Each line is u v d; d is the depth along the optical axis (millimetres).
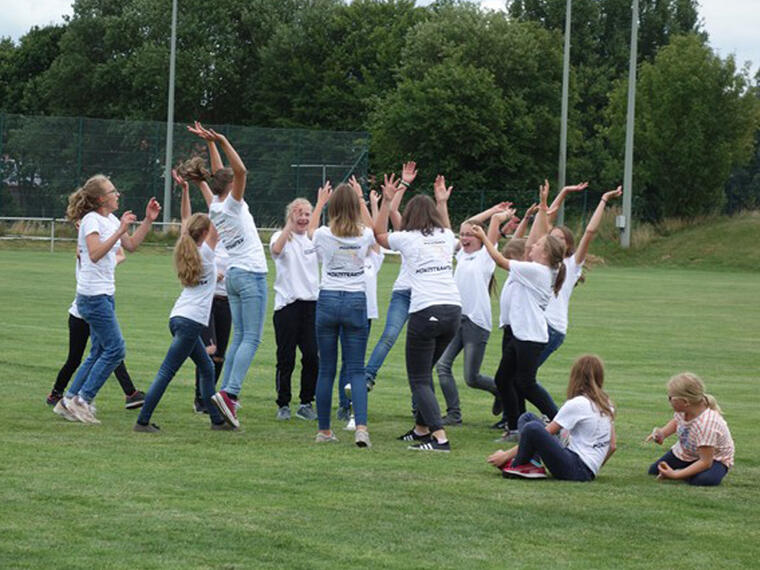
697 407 8727
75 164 47812
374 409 12453
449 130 57031
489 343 19578
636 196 57594
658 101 56188
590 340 20281
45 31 81438
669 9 80438
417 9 73500
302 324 11586
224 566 6164
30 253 42688
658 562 6488
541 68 61531
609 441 8844
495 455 8859
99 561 6184
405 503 7672
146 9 72812
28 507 7266
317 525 7039
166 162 47562
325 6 73188
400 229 10266
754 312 27141
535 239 11781
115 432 10258
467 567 6266
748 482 8789
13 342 16875
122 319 20781
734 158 57344
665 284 37500
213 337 12125
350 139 50719
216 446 9695
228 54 74500
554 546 6754
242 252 10805
